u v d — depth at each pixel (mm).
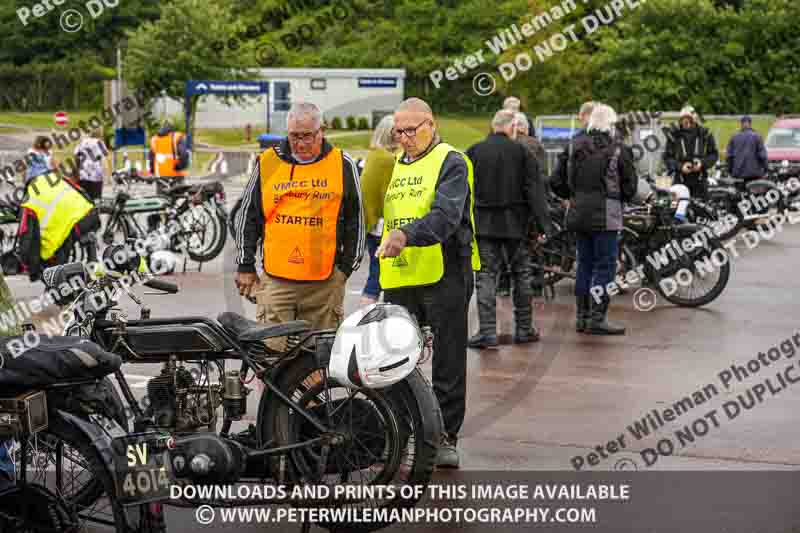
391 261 6527
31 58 62938
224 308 11914
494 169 9711
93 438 4770
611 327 10617
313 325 6461
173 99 45219
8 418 4633
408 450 5207
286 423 5242
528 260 10188
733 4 48281
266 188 6375
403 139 6348
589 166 10273
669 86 44656
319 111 6293
